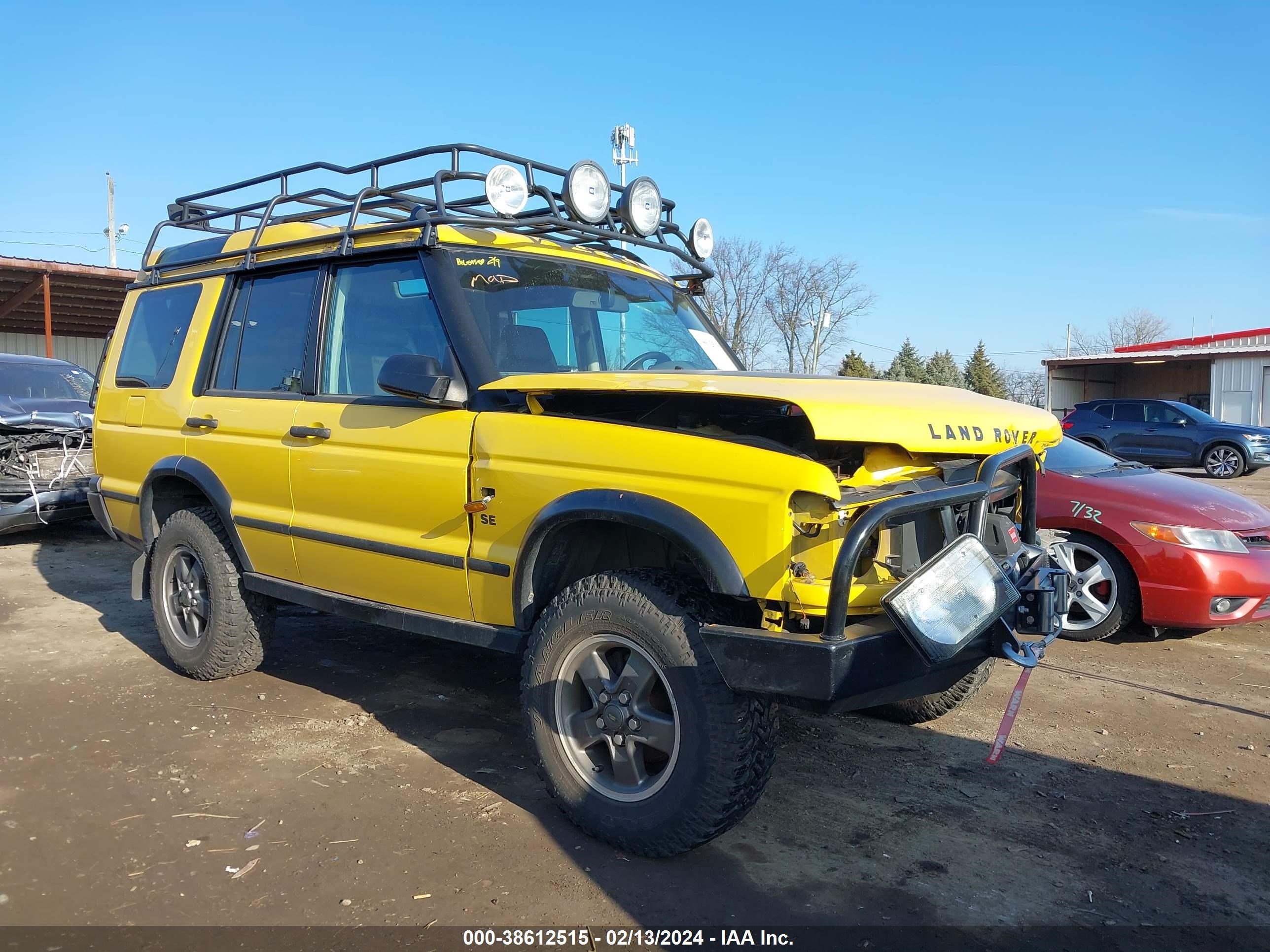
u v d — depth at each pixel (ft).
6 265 58.23
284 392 14.52
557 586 11.27
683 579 10.22
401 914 9.23
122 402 17.84
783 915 9.37
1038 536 12.49
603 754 10.99
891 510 8.91
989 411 10.97
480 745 13.71
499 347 12.10
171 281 17.40
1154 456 65.00
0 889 9.54
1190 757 13.80
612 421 10.58
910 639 8.89
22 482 27.61
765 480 9.14
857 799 12.13
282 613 21.47
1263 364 91.15
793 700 9.07
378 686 16.33
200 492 16.90
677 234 16.51
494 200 11.95
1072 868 10.50
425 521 12.14
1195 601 18.84
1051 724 15.10
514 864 10.22
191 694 15.66
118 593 23.16
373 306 13.33
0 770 12.44
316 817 11.26
